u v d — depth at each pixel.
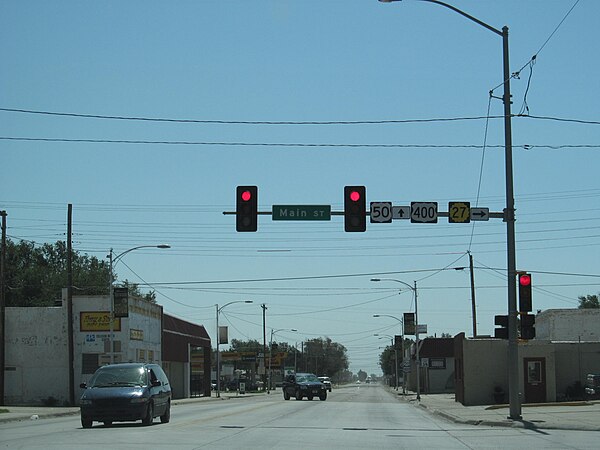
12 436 21.25
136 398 24.86
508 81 27.55
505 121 27.69
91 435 21.28
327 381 100.06
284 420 29.72
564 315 62.53
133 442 19.02
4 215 49.50
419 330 66.12
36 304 86.69
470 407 40.47
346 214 24.28
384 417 33.56
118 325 54.50
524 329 27.47
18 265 94.44
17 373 53.53
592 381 43.50
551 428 25.00
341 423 28.30
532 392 43.19
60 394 53.31
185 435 21.44
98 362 53.69
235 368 148.25
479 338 49.19
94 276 93.56
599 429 23.98
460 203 26.92
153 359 62.31
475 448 18.53
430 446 19.09
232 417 31.97
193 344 76.88
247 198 24.70
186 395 74.12
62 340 53.78
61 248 100.31
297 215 25.75
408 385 102.31
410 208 26.62
